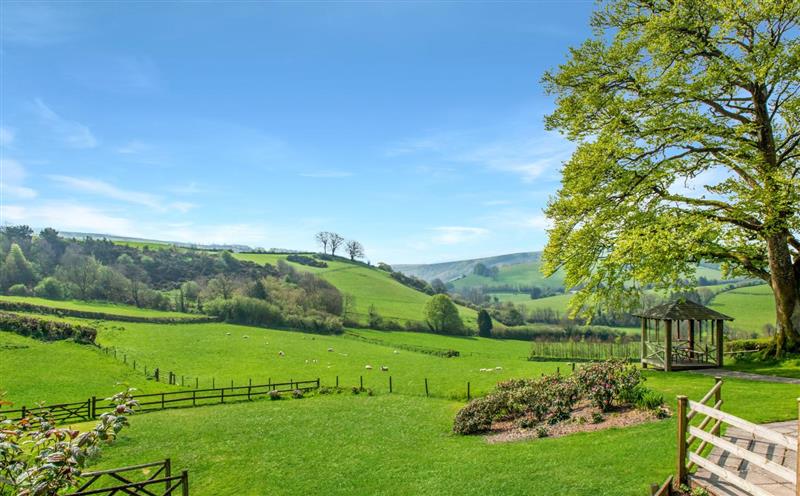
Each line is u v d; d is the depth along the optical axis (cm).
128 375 5234
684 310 3044
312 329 9381
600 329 10406
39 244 12506
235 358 6594
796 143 2761
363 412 3362
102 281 10188
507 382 2714
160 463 1033
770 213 2492
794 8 2472
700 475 1149
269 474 2023
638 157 2895
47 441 746
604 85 2969
